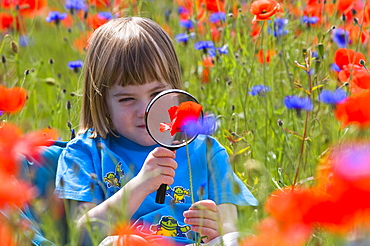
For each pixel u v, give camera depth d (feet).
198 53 15.80
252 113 13.92
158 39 10.26
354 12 14.33
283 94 14.58
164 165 8.47
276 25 14.47
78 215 9.00
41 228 9.06
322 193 4.22
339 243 4.70
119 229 6.64
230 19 15.70
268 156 12.34
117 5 15.47
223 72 14.83
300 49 15.29
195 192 9.81
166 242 8.61
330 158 7.28
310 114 12.69
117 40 10.00
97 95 10.16
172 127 7.25
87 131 10.53
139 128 9.87
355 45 14.58
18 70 14.46
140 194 8.48
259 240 4.67
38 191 10.09
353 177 3.82
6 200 4.71
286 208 4.17
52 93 17.72
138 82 9.73
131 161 9.90
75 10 16.61
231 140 10.99
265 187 9.36
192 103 7.16
